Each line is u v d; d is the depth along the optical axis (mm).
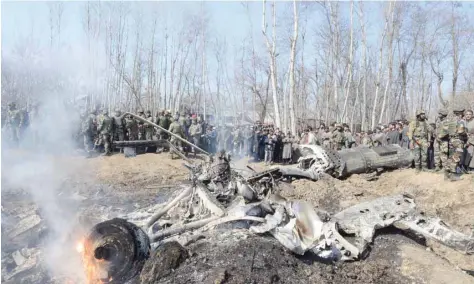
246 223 5828
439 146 11023
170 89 33625
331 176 11336
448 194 9664
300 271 5043
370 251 6020
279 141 16297
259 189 8133
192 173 6723
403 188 10789
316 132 17953
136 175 13336
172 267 4793
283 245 5324
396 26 28500
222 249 5109
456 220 8523
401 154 12484
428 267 5527
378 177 12117
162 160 15609
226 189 6801
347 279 5113
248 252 5039
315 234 5465
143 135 17062
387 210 6359
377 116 37406
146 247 5055
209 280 4477
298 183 10297
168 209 6117
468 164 10844
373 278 5211
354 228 6082
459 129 10070
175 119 17125
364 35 26141
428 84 40781
